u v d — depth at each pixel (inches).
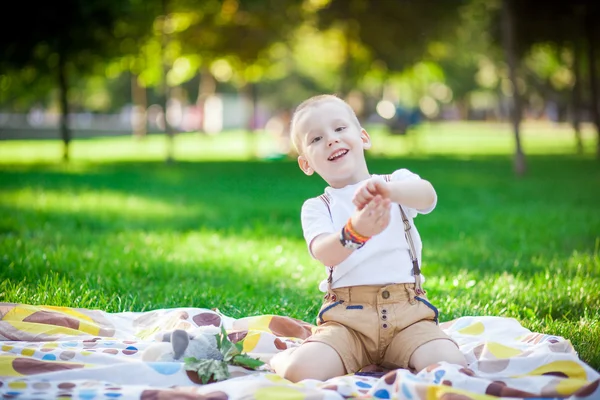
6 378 123.0
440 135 1628.9
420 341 130.6
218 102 2026.3
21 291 195.6
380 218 124.7
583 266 235.1
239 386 116.6
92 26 704.4
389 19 794.2
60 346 145.1
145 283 220.8
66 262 236.2
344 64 864.3
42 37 706.8
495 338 154.3
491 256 266.4
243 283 222.1
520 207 409.7
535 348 138.5
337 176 141.6
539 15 740.7
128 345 146.9
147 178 585.6
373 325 133.2
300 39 1015.0
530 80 1550.2
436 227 338.6
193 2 755.4
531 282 211.0
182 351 131.1
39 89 831.1
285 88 1790.1
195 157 902.4
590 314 183.3
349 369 132.0
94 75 786.8
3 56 711.1
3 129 1494.8
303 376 127.6
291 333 159.9
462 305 191.5
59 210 378.0
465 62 1539.1
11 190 472.1
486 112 2780.5
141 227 337.1
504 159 834.2
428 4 785.6
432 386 111.8
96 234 312.0
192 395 114.5
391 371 127.9
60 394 115.3
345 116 142.8
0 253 249.8
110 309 186.9
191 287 212.2
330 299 138.6
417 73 1093.1
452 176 617.9
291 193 492.7
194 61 855.7
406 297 135.5
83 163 751.1
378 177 145.2
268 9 769.6
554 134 1652.3
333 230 138.6
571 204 422.6
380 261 135.7
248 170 690.8
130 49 735.1
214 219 365.7
